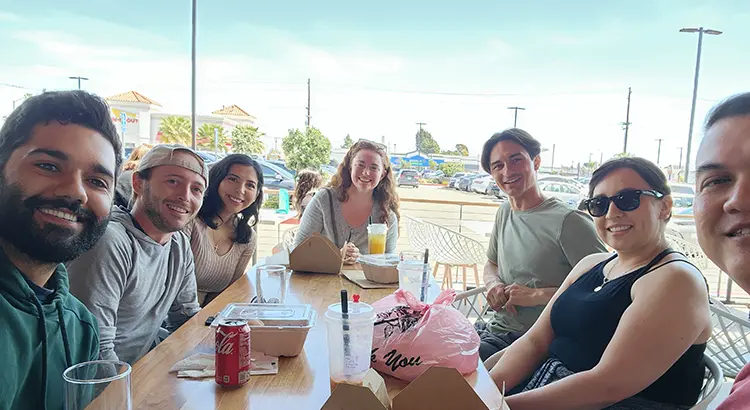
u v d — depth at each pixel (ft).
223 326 3.04
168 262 5.35
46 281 3.30
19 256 3.03
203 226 6.82
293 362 3.49
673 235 13.17
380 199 8.45
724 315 6.09
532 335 5.48
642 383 3.92
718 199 2.50
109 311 4.26
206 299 7.13
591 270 5.24
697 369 4.16
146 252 4.81
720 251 2.54
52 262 3.06
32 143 2.89
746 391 2.66
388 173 8.46
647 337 3.91
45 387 2.99
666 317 3.91
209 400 2.86
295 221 18.66
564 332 5.05
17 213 2.87
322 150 33.73
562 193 25.84
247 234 7.30
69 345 3.27
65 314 3.31
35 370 2.98
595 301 4.71
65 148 2.92
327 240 6.59
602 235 4.85
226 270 7.18
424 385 2.59
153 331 5.16
